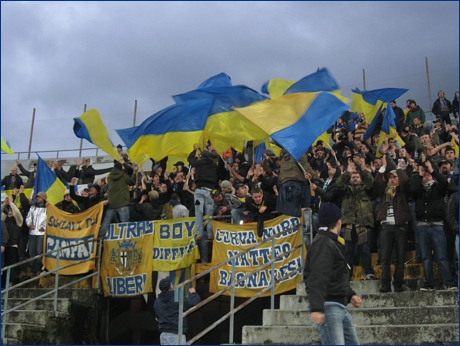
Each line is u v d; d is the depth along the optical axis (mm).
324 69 12898
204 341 14227
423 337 8391
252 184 13633
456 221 9609
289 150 10570
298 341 8922
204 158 12602
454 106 17625
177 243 12445
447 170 10219
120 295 12797
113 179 13516
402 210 9570
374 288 10031
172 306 10125
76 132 14781
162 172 16328
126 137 14016
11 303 13227
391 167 12250
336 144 15172
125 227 13094
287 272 11039
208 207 12367
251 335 9219
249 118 11117
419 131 16000
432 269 9414
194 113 13992
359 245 10570
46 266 13867
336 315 6109
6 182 18094
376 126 16922
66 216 13898
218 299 14008
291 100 11359
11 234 14070
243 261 11547
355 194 10359
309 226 11086
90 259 13102
